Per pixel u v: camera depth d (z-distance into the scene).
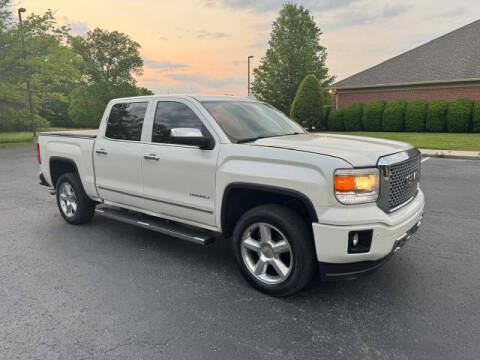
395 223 2.99
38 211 6.39
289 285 3.17
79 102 48.25
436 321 2.89
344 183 2.81
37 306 3.18
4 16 19.84
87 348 2.60
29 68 20.38
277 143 3.36
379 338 2.68
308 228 3.11
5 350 2.59
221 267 3.99
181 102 3.96
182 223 4.23
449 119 18.56
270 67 28.83
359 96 23.59
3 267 4.00
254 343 2.64
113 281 3.65
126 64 54.75
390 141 3.74
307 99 23.28
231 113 3.93
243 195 3.56
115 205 4.77
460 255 4.18
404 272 3.77
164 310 3.10
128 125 4.45
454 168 10.09
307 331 2.78
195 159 3.66
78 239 4.91
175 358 2.49
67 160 5.28
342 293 3.36
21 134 29.41
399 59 23.59
